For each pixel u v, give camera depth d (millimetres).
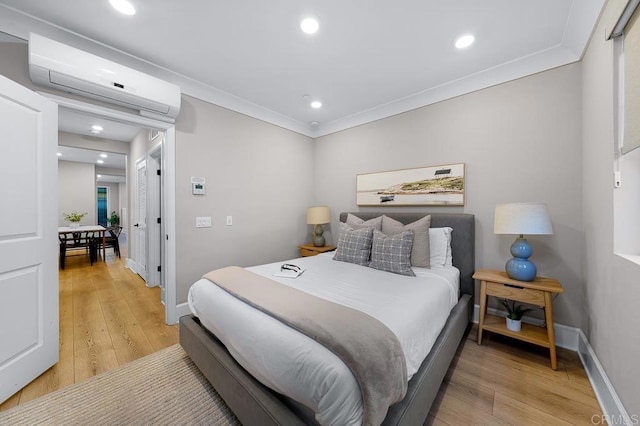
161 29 1864
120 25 1821
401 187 3031
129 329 2402
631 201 1325
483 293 2102
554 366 1780
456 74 2465
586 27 1688
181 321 1864
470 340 2195
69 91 1920
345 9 1676
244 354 1244
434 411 1419
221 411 1424
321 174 3975
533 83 2193
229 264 3016
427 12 1696
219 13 1712
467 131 2557
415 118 2930
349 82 2629
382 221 2756
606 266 1473
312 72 2451
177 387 1609
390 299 1524
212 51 2133
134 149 4531
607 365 1428
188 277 2664
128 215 4934
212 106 2826
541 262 2156
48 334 1765
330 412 874
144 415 1392
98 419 1365
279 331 1149
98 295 3324
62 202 6586
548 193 2137
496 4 1623
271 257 3477
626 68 1279
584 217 1926
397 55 2168
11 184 1551
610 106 1425
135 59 2205
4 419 1357
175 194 2557
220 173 2916
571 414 1397
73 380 1672
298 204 3846
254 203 3268
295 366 1003
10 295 1540
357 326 1088
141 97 2150
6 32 1678
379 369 923
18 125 1588
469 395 1540
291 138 3729
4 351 1501
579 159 2000
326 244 3885
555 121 2100
